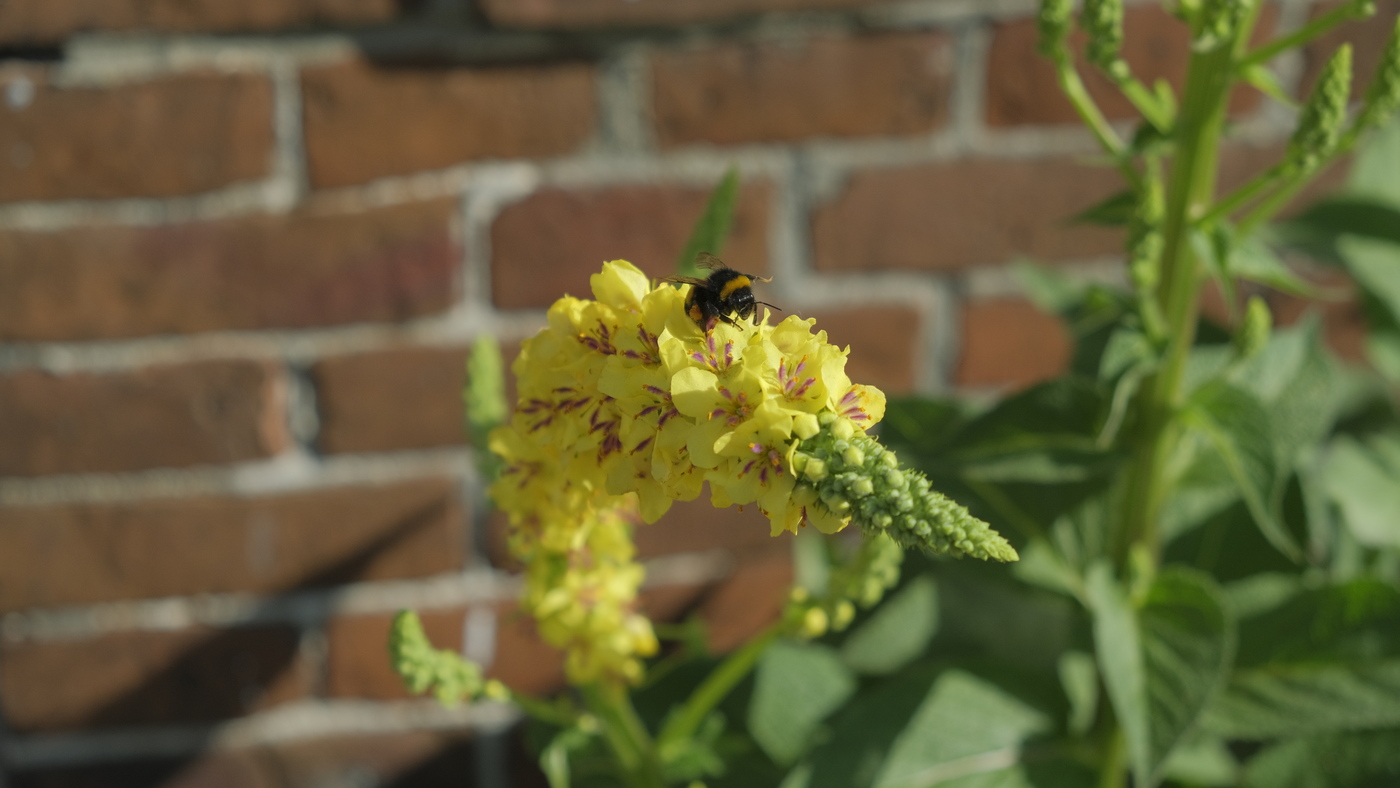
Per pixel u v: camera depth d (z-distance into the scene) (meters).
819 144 2.03
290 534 2.05
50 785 2.09
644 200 2.03
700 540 2.09
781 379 1.58
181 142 1.97
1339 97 1.71
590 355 1.65
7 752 2.08
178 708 2.08
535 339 1.66
